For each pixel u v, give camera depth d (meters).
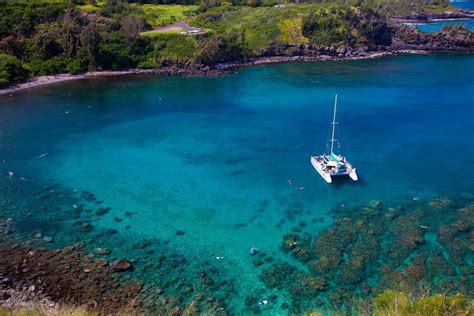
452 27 180.75
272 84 130.62
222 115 103.00
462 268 45.84
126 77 138.75
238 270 47.47
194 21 182.75
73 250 50.50
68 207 61.06
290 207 60.97
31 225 55.91
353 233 53.62
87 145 84.75
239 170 73.19
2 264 47.00
